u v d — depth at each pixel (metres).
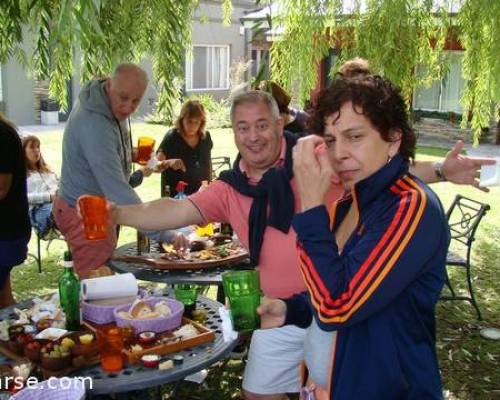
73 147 3.23
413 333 1.28
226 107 16.25
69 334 2.18
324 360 1.48
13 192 3.21
